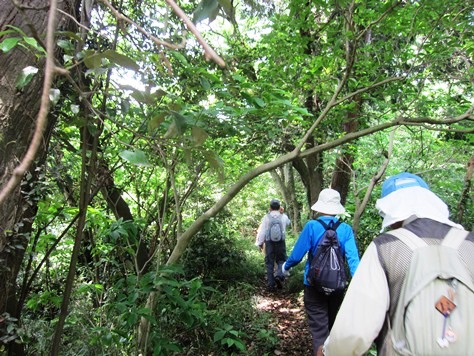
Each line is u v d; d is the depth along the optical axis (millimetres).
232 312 4531
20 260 1918
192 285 2967
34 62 1530
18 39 1102
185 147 1341
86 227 3545
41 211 2539
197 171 3539
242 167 5270
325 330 3494
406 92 3676
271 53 4070
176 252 2906
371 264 1445
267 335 4195
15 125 1510
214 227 6285
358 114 4652
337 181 6332
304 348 4398
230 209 8266
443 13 2855
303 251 3523
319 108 4992
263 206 14016
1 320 1785
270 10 3201
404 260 1392
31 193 1838
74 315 3168
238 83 2756
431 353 1243
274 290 6863
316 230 3500
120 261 4145
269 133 3436
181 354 3461
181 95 2779
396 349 1321
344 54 3447
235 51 4332
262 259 8406
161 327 3318
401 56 3395
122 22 829
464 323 1246
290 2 3012
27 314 3086
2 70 1472
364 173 5922
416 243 1408
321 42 3617
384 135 5906
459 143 4586
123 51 2678
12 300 2111
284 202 13258
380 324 1370
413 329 1286
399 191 1639
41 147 1906
